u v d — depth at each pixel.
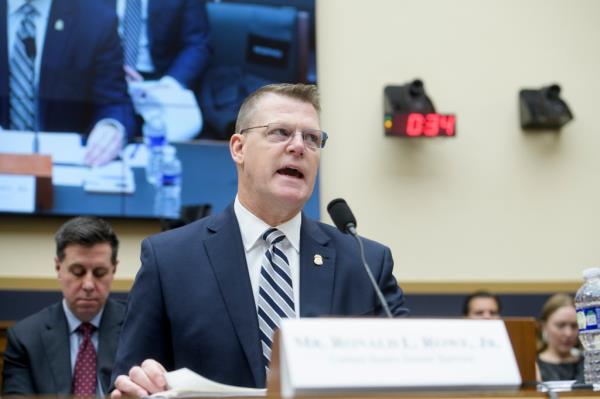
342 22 5.22
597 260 5.29
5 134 4.45
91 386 3.39
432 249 5.09
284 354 1.40
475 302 4.50
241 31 4.87
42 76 4.53
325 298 2.10
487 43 5.39
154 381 1.66
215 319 2.03
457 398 1.41
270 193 2.15
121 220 4.60
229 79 4.81
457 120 5.26
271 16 4.93
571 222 5.30
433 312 4.99
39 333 3.44
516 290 5.13
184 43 4.77
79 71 4.59
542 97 5.22
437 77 5.29
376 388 1.39
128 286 4.56
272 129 2.19
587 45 5.52
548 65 5.45
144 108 4.65
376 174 5.09
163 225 4.04
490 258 5.15
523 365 1.76
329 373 1.38
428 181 5.16
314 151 2.23
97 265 3.46
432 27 5.34
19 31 4.54
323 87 5.11
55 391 3.33
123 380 1.69
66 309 3.53
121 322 3.54
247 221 2.21
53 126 4.51
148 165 4.61
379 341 1.43
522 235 5.22
